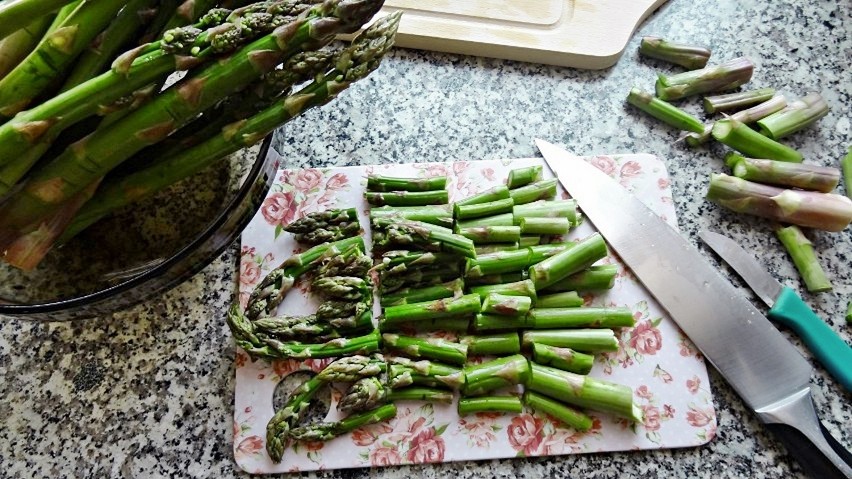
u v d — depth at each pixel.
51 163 0.26
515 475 0.32
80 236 0.31
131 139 0.25
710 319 0.34
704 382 0.33
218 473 0.32
